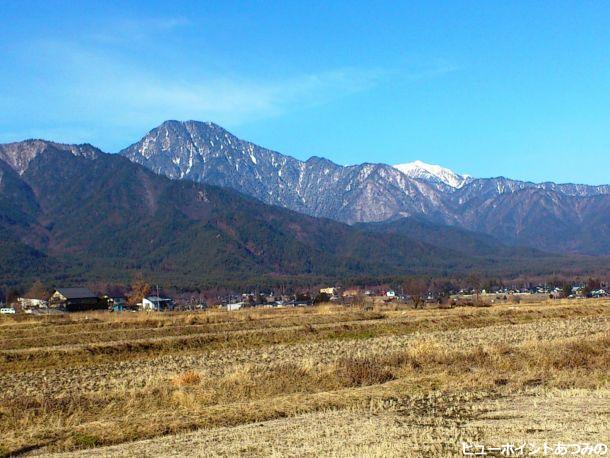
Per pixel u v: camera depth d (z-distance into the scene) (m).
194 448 19.44
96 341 54.09
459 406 24.45
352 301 128.12
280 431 21.17
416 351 37.81
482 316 71.38
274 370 33.66
